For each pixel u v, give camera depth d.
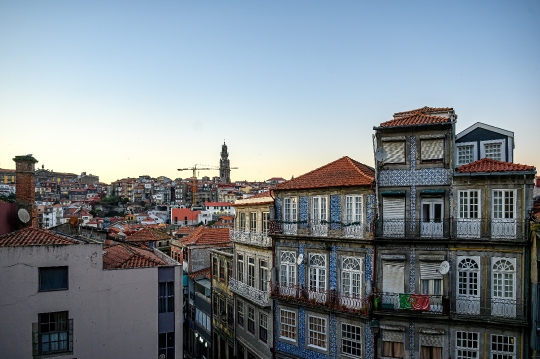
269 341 29.28
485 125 24.27
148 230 56.25
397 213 24.02
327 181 26.69
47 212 142.25
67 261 22.59
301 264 27.59
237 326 34.03
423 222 23.33
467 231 22.41
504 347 21.75
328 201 26.34
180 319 24.89
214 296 38.38
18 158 30.86
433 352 23.06
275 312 28.89
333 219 26.12
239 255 33.88
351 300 24.73
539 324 20.31
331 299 25.58
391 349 23.84
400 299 23.08
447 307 22.42
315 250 26.81
